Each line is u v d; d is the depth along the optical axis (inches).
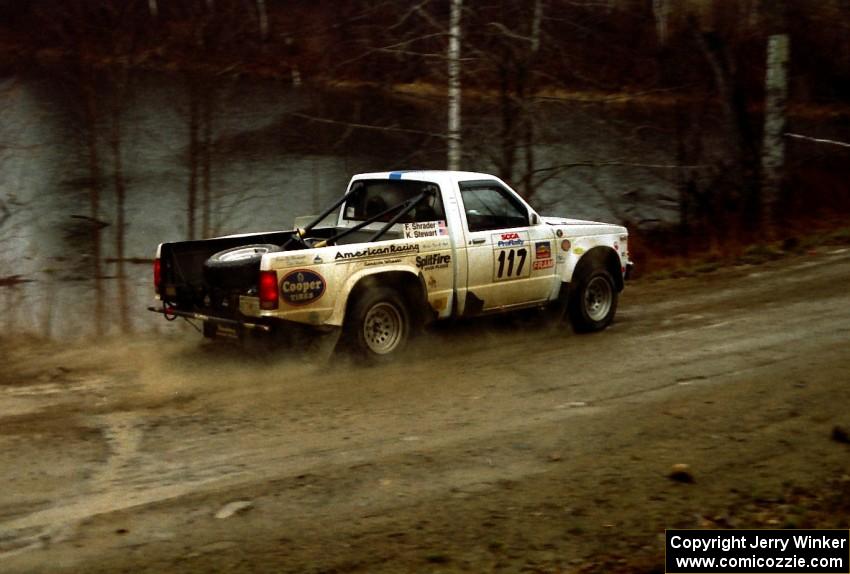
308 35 574.6
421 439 255.0
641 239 632.4
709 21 660.1
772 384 306.0
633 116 644.1
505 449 247.3
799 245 619.5
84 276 510.9
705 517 203.0
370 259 324.8
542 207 571.8
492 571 176.7
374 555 183.3
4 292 468.8
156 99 573.6
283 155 620.4
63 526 196.9
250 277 312.5
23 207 576.1
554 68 539.5
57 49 598.2
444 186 350.3
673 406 285.0
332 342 320.8
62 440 252.1
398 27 516.4
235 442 251.6
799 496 215.2
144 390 305.1
